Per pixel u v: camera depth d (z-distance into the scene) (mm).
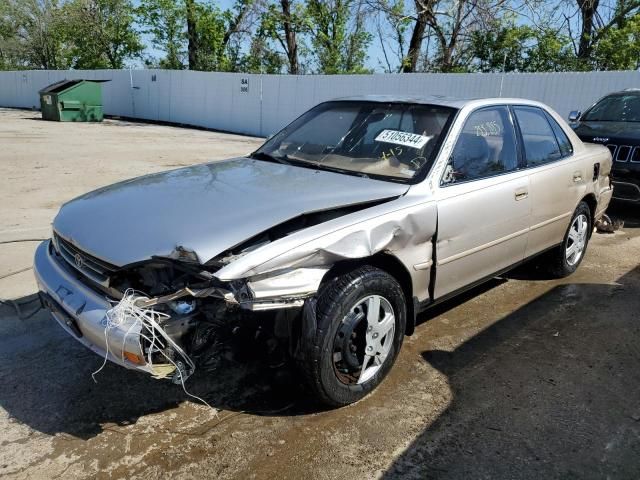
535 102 4500
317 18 29734
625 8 19875
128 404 2936
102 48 38281
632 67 19562
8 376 3164
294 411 2916
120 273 2541
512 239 3914
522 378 3322
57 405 2908
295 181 3248
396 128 3699
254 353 2695
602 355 3643
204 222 2619
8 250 5297
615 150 7012
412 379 3270
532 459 2605
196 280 2496
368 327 2865
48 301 2859
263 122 20594
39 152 12312
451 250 3338
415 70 23938
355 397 2928
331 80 18344
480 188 3514
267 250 2438
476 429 2814
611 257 5789
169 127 22375
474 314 4238
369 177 3393
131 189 3238
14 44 44250
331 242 2602
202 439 2670
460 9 20781
